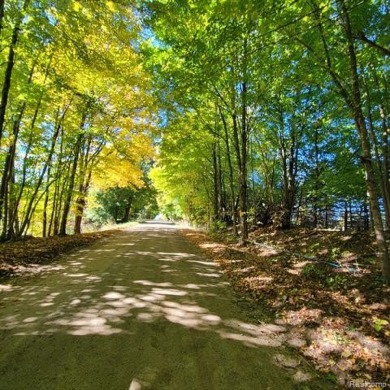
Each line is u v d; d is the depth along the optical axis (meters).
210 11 6.86
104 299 5.73
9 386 3.01
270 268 8.90
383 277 6.28
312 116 13.62
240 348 4.04
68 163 16.08
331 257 9.32
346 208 18.00
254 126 16.41
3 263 8.21
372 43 5.97
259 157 21.88
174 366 3.51
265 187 21.30
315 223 18.17
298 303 5.65
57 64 10.72
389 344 4.04
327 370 3.58
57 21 8.10
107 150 19.80
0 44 8.50
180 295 6.25
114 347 3.87
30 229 21.53
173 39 10.02
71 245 13.03
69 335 4.16
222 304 5.84
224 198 25.05
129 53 9.93
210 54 6.84
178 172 25.69
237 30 5.77
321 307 5.35
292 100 13.56
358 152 14.14
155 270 8.55
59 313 4.96
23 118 12.87
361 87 10.21
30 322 4.59
